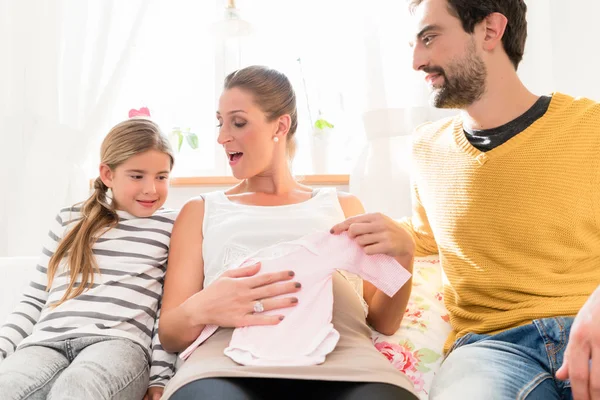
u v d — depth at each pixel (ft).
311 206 4.14
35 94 6.02
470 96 3.87
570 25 6.03
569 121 3.68
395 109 5.93
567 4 6.04
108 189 4.81
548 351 3.29
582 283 3.54
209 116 7.00
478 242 3.79
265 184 4.33
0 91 6.03
